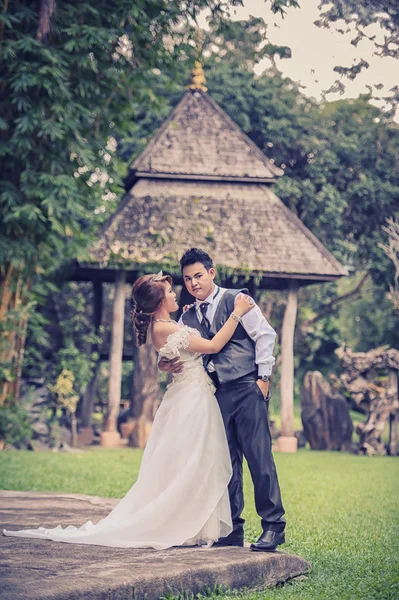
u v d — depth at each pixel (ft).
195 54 43.24
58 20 40.83
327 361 86.43
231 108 72.18
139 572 14.12
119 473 38.17
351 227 71.10
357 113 69.77
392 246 63.31
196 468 17.19
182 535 16.97
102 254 55.62
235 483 17.83
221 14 39.47
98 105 43.14
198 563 15.15
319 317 80.28
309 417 62.95
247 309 17.47
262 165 60.85
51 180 41.34
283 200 73.56
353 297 85.05
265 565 16.01
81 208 42.19
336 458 54.44
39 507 22.58
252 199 60.13
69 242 46.70
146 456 17.84
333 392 63.87
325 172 69.62
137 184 59.82
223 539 17.83
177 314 64.39
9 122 42.70
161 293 18.02
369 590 15.78
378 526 25.12
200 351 17.46
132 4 39.29
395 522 26.08
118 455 49.24
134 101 44.55
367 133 68.49
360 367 62.08
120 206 58.59
